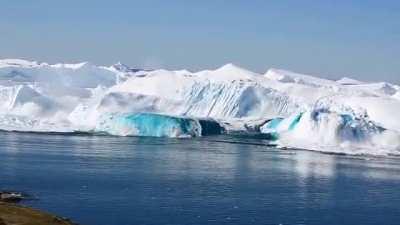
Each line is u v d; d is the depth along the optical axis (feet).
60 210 621.72
